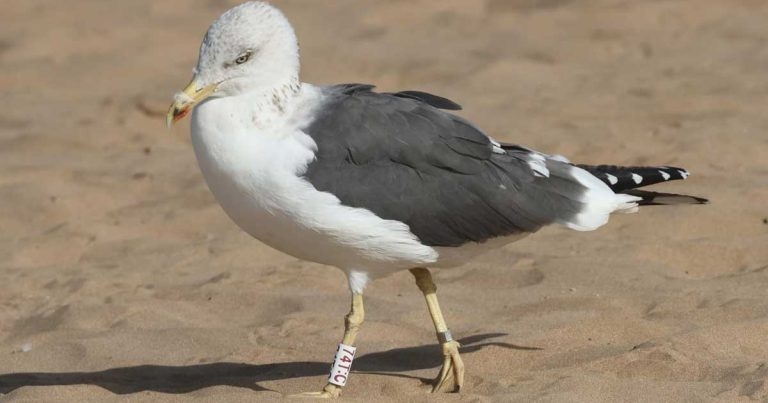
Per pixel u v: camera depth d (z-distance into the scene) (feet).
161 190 56.75
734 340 34.83
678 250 44.14
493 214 33.22
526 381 33.04
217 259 47.09
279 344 38.01
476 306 40.47
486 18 91.25
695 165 54.24
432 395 32.17
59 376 36.24
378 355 36.68
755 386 30.99
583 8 90.38
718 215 47.14
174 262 47.14
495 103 69.15
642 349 33.96
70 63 84.79
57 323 40.96
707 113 63.16
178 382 35.14
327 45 85.76
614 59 77.87
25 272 47.01
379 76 76.89
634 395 31.19
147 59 84.64
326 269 44.98
